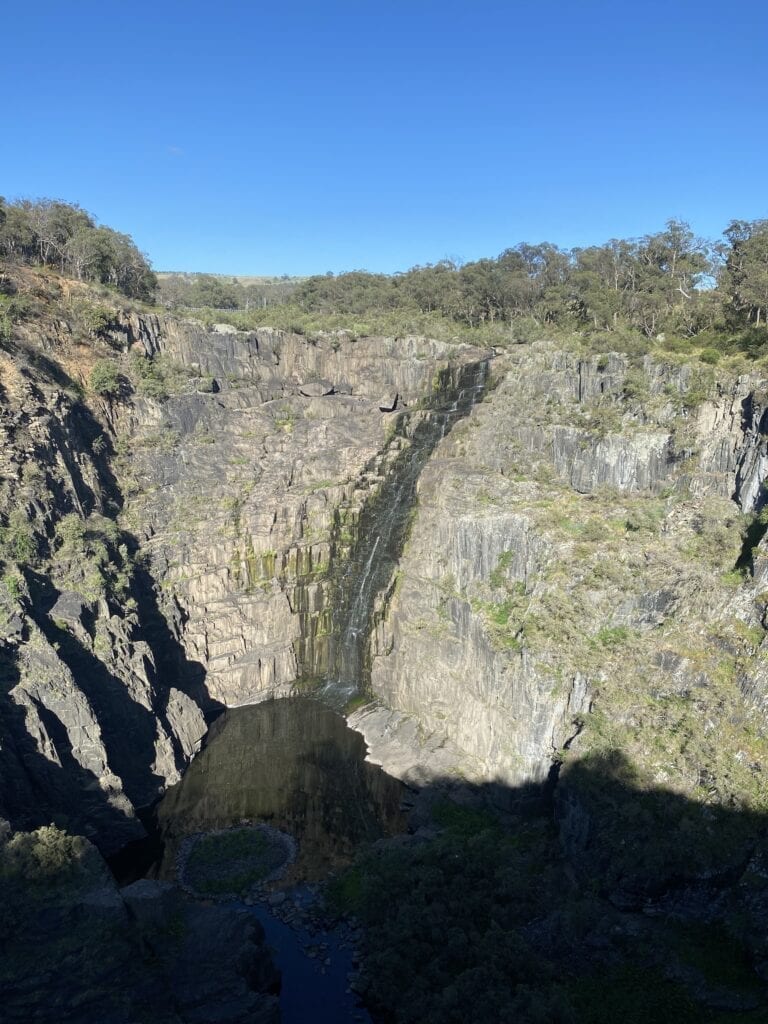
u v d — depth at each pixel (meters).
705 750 58.25
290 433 113.06
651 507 79.19
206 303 198.00
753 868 51.47
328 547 105.25
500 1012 44.25
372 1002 52.62
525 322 127.25
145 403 105.56
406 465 105.81
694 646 64.25
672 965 49.56
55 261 122.31
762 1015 45.22
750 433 73.38
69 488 87.75
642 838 56.41
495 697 75.69
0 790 59.66
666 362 84.88
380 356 121.31
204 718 92.62
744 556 67.81
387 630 95.38
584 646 69.50
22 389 87.50
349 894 63.19
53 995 44.25
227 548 101.50
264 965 54.12
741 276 96.44
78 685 72.56
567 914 52.81
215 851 69.75
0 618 68.69
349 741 88.62
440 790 75.00
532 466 92.12
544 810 68.62
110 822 69.56
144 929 51.12
